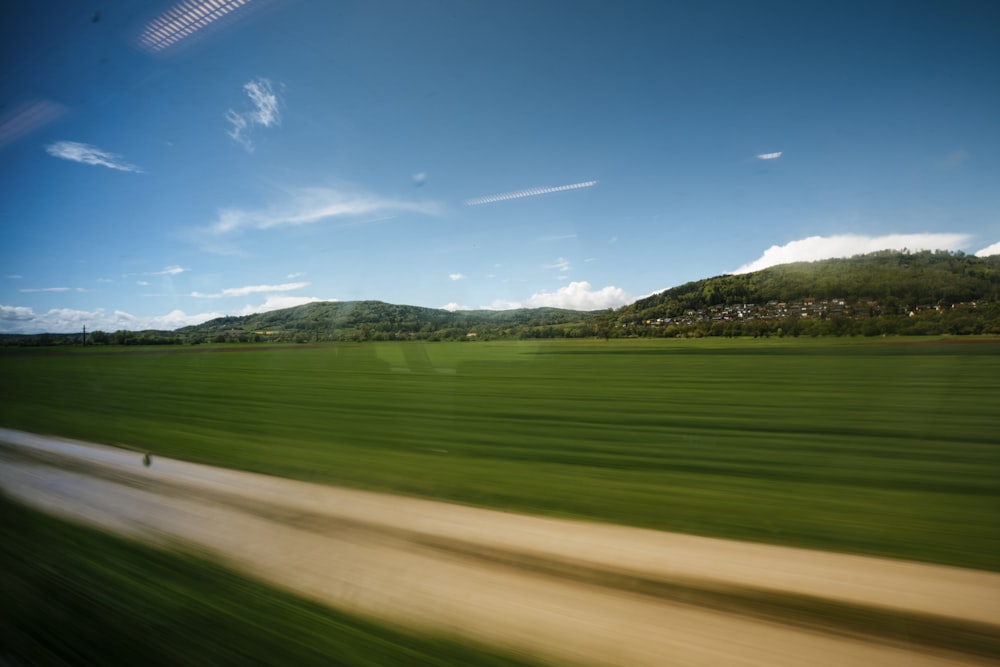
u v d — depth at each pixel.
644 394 13.28
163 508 5.91
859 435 8.84
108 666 2.83
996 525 5.16
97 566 4.26
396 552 4.58
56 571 4.17
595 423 11.04
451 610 3.50
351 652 2.99
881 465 7.38
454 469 7.81
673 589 3.81
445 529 5.16
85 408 14.59
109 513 5.77
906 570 4.12
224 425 11.74
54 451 9.45
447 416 12.23
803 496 6.28
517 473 7.57
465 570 4.18
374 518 5.52
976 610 3.45
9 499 6.36
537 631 3.24
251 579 4.02
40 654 2.97
